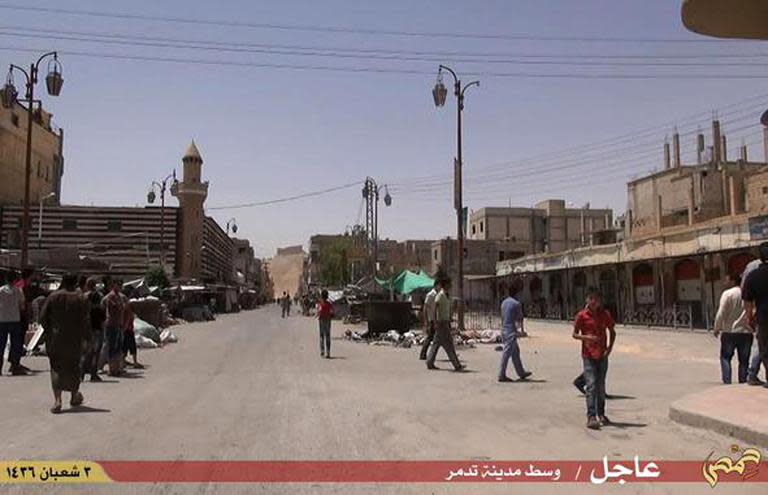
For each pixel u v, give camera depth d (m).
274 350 20.94
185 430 8.52
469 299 69.00
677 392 11.73
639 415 9.51
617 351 20.95
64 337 9.68
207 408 10.13
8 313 13.56
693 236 33.44
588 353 8.80
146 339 21.53
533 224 82.00
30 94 23.97
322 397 11.27
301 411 9.92
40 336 17.39
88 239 64.38
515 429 8.62
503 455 7.29
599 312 8.90
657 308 37.84
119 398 11.04
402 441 7.94
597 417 8.80
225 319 50.72
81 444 7.70
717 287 33.44
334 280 87.81
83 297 9.94
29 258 29.59
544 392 11.89
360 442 7.89
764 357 9.25
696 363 16.95
